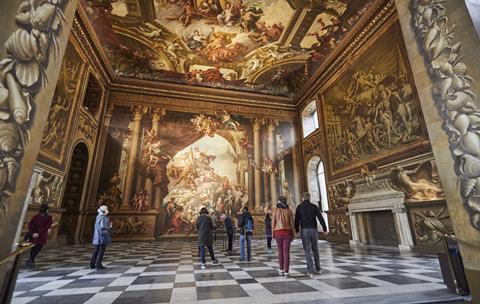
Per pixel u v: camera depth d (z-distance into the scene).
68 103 10.96
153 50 14.17
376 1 10.23
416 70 4.10
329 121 14.16
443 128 3.55
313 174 16.36
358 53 11.92
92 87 14.25
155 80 16.19
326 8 11.45
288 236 4.78
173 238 13.84
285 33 13.09
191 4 11.20
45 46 3.01
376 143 10.52
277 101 18.27
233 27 12.73
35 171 8.88
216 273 4.98
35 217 6.06
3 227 2.37
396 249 8.83
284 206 5.02
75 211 12.30
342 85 13.16
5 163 2.37
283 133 17.77
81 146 12.87
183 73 16.12
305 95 17.00
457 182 3.32
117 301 3.16
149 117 15.63
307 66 15.61
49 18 3.09
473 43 3.19
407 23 4.35
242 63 15.59
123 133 14.88
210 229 6.14
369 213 10.68
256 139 17.17
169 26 12.52
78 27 11.17
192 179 15.22
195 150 15.82
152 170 14.70
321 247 10.47
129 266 5.91
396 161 9.38
